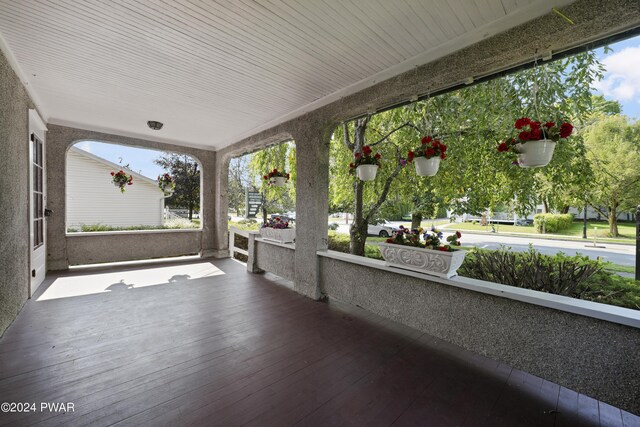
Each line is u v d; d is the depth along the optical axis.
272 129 4.21
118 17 1.91
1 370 1.87
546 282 2.30
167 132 4.95
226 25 1.97
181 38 2.15
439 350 2.26
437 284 2.22
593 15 1.47
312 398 1.66
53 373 1.85
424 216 4.41
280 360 2.07
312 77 2.77
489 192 3.35
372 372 1.94
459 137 3.36
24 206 3.04
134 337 2.39
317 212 3.41
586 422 1.51
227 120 4.20
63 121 4.37
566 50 1.81
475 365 2.05
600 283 2.31
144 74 2.76
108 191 8.44
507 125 2.88
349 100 2.95
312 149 3.46
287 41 2.17
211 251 6.12
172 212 12.75
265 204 8.80
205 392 1.70
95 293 3.52
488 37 1.90
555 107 2.71
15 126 2.68
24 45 2.27
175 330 2.54
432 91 2.50
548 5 1.62
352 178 4.75
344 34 2.05
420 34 2.03
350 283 3.00
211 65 2.55
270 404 1.60
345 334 2.52
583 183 2.76
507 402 1.66
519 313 1.79
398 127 3.93
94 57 2.45
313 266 3.43
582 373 1.55
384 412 1.55
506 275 2.50
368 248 5.26
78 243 4.77
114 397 1.63
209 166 6.04
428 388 1.78
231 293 3.62
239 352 2.18
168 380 1.81
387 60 2.42
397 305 2.52
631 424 1.49
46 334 2.40
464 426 1.46
